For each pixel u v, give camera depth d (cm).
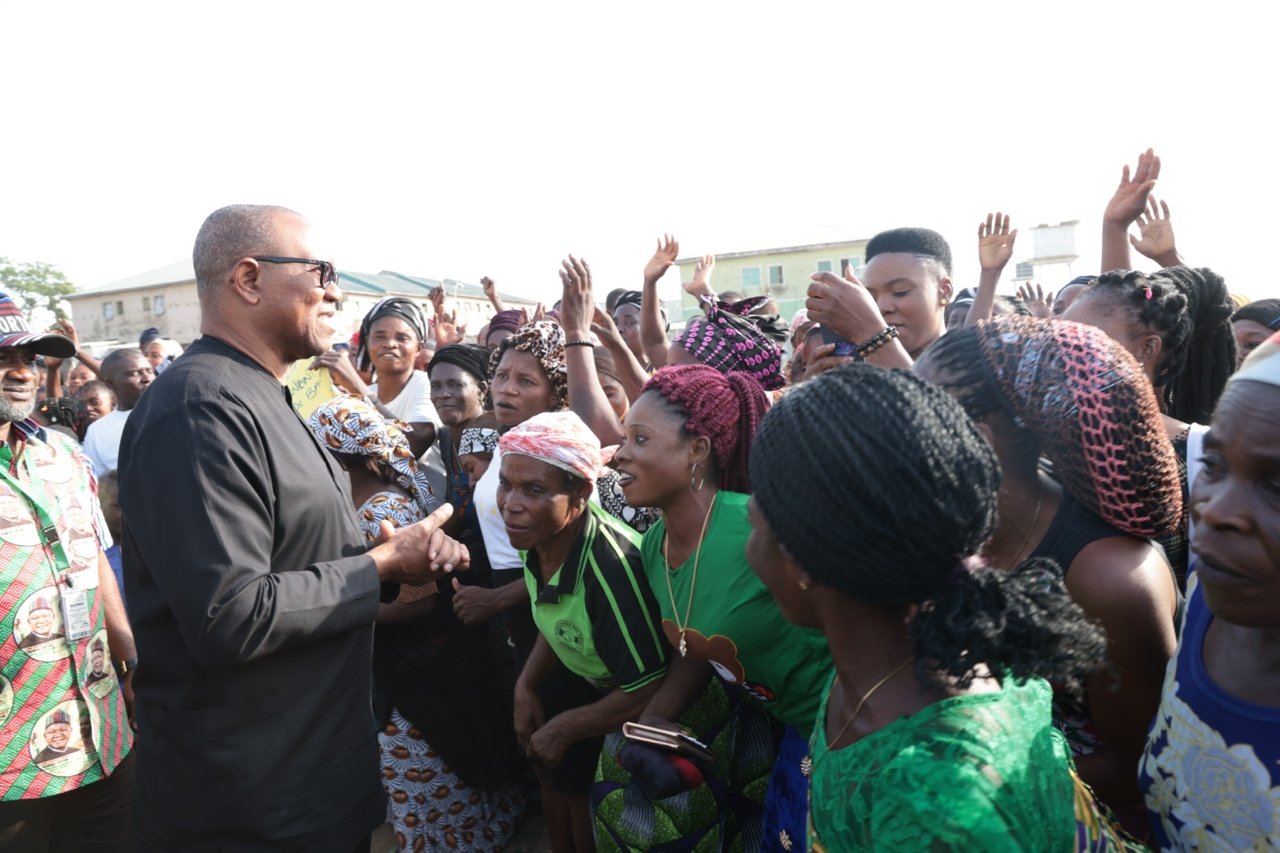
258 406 219
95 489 311
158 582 201
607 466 260
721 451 220
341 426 335
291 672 215
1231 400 107
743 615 200
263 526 209
